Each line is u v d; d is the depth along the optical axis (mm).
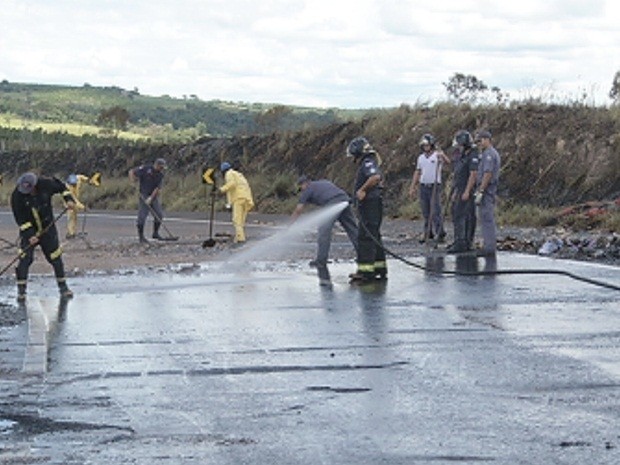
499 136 35938
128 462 7852
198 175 47688
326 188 19688
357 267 19125
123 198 51562
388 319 14070
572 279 17953
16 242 25766
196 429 8750
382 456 7871
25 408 9578
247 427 8781
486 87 41594
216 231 31656
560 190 32812
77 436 8617
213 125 123250
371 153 18109
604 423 8648
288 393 9961
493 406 9289
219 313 14914
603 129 33969
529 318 13906
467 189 21531
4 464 7848
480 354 11586
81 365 11484
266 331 13328
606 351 11625
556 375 10453
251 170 45531
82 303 16219
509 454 7852
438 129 38594
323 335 12977
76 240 28844
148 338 13031
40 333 13531
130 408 9508
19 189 16453
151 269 20703
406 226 31203
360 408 9328
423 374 10648
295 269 20141
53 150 63906
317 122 46906
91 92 154000
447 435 8391
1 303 16359
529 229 28781
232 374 10859
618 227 26688
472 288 16984
